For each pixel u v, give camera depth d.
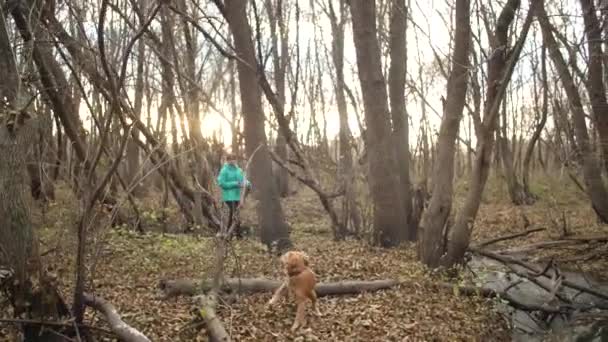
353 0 11.92
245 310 6.71
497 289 9.12
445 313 7.42
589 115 16.17
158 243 9.20
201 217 10.05
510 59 9.05
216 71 25.95
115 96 5.39
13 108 4.99
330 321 6.67
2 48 5.15
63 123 9.41
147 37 13.48
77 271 5.32
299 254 6.60
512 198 21.20
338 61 16.53
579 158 17.23
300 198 23.55
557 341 7.43
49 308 5.17
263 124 11.38
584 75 14.62
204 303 6.00
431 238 9.62
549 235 14.42
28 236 5.04
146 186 16.59
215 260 7.12
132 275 7.84
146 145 10.91
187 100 12.93
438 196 9.65
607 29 13.97
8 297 5.19
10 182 4.92
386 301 7.57
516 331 7.74
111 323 5.52
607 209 15.67
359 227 13.70
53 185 7.80
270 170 11.31
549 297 8.53
